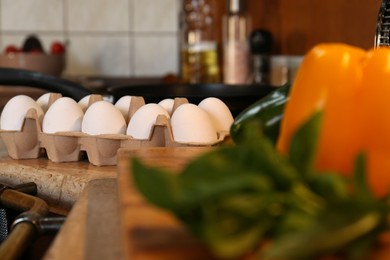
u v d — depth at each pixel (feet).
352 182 1.26
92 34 8.59
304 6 5.93
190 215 1.16
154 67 8.69
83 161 2.94
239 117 1.97
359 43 5.11
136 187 1.17
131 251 1.26
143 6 8.60
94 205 1.96
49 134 2.87
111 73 8.64
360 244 1.17
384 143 1.51
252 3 6.59
